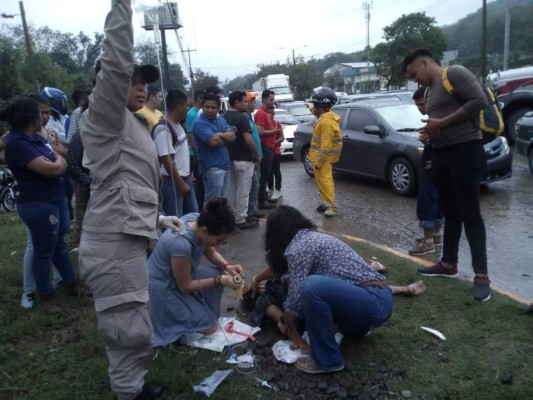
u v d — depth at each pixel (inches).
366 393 113.0
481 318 144.5
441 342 133.2
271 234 129.2
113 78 90.2
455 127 153.6
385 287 125.0
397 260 194.7
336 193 355.3
